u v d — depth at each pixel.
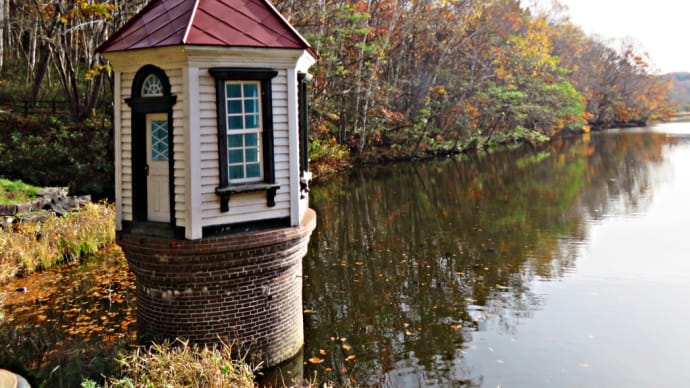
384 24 37.09
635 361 7.99
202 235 6.78
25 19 24.80
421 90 39.72
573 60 63.56
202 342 6.98
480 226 16.89
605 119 71.69
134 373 6.02
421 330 9.09
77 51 26.72
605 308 10.02
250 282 7.12
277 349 7.45
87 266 12.41
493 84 41.06
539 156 38.44
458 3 39.53
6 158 20.48
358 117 36.56
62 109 26.14
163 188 7.10
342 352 8.27
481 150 44.56
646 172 28.25
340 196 23.81
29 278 11.52
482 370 7.71
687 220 17.09
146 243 6.86
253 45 6.72
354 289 11.16
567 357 8.12
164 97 6.72
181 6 7.08
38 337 7.43
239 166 7.06
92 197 20.75
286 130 7.23
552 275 11.98
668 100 89.88
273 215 7.26
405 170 33.03
